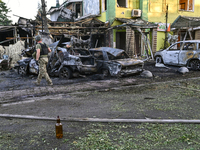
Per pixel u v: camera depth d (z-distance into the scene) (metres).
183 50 9.84
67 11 20.42
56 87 6.27
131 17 16.22
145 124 2.96
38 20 16.19
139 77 8.02
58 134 2.52
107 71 8.30
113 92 5.44
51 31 14.99
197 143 2.31
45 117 3.32
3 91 5.85
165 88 5.76
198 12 18.44
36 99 4.80
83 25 16.16
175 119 3.10
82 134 2.65
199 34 16.44
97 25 16.25
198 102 4.16
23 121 3.25
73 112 3.65
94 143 2.36
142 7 15.88
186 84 6.23
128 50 14.44
